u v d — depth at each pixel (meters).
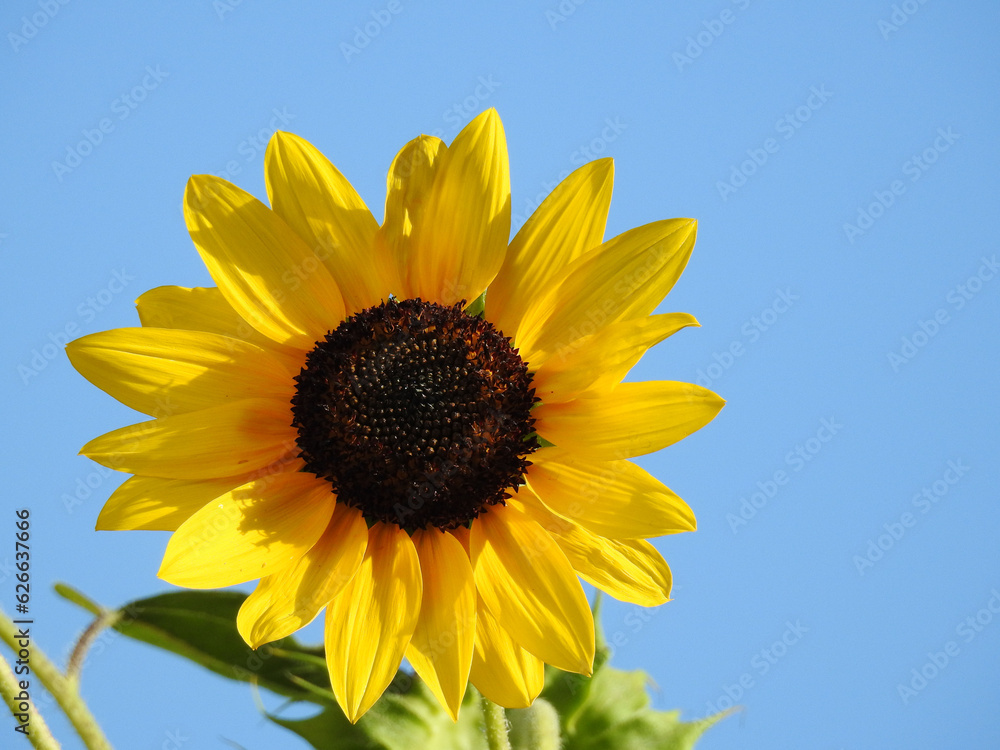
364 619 0.45
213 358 0.46
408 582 0.45
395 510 0.46
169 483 0.46
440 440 0.46
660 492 0.45
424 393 0.46
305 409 0.46
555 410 0.46
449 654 0.44
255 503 0.46
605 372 0.45
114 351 0.46
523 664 0.45
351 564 0.45
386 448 0.46
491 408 0.46
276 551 0.45
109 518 0.45
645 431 0.45
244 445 0.46
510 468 0.46
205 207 0.46
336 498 0.46
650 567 0.45
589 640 0.44
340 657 0.44
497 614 0.45
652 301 0.46
